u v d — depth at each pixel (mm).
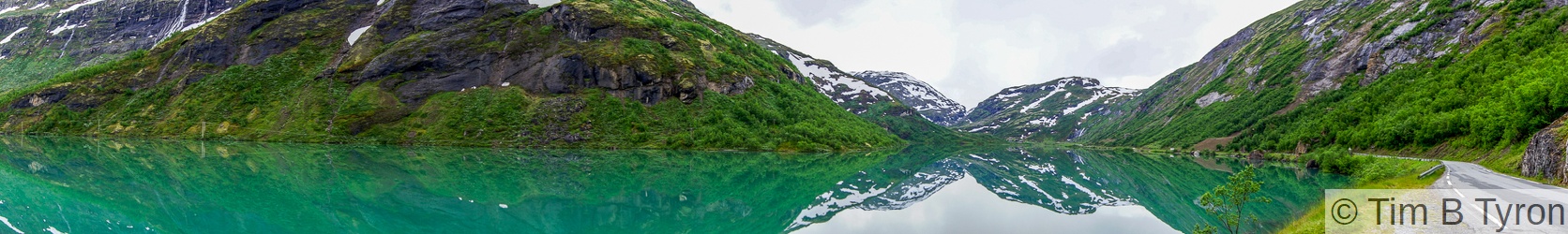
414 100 181500
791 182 92750
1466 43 167750
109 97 199625
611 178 87000
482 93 181250
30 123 190125
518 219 53906
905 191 86938
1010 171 130125
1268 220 49344
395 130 169250
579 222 54312
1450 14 187500
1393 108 134750
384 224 49844
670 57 194125
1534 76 94000
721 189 79562
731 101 185875
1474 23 172000
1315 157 108688
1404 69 173875
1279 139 164625
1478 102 105562
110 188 64812
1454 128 98625
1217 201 36750
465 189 69875
